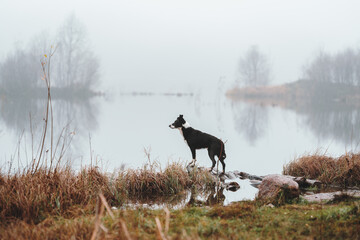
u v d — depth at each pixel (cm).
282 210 469
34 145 1229
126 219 406
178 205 598
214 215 458
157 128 1883
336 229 374
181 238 334
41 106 3178
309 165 845
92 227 378
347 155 838
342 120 2277
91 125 1956
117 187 657
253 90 5950
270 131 1842
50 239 365
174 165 788
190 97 6219
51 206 498
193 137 830
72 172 657
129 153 1149
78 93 5425
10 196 500
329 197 588
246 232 373
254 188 741
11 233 377
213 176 792
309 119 2397
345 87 5047
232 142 1484
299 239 358
